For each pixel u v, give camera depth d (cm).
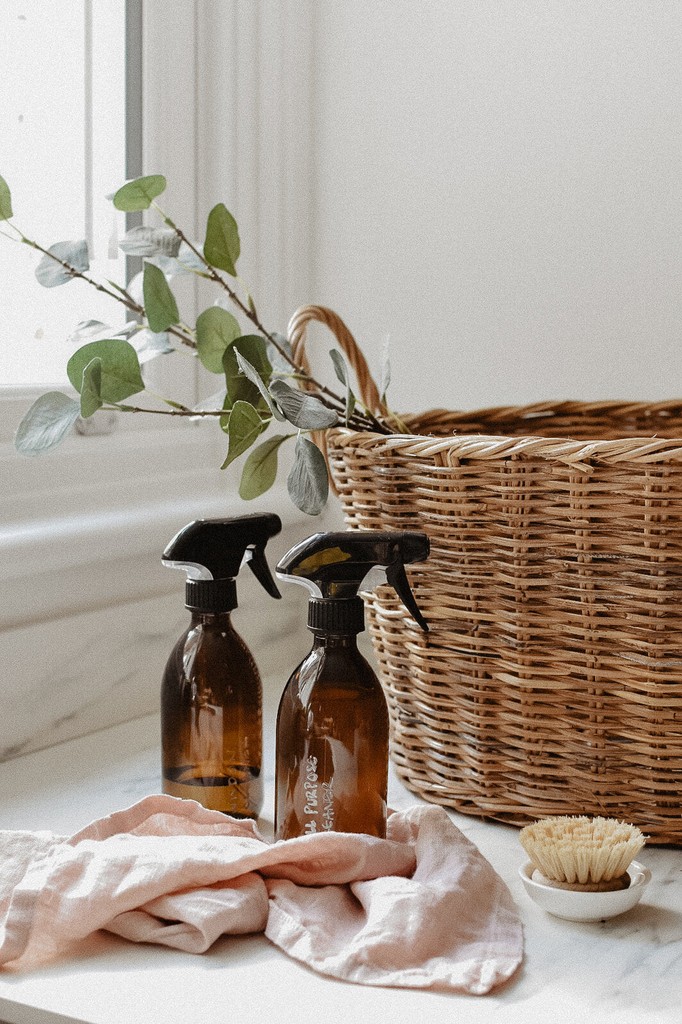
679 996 50
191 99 117
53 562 86
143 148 112
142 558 96
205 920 53
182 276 115
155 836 61
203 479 118
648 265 113
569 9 114
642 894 58
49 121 104
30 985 50
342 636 60
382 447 68
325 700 60
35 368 104
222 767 68
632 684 63
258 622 111
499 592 65
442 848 60
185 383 117
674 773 64
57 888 54
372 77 124
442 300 122
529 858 64
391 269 125
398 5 122
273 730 92
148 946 55
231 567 66
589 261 116
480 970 51
